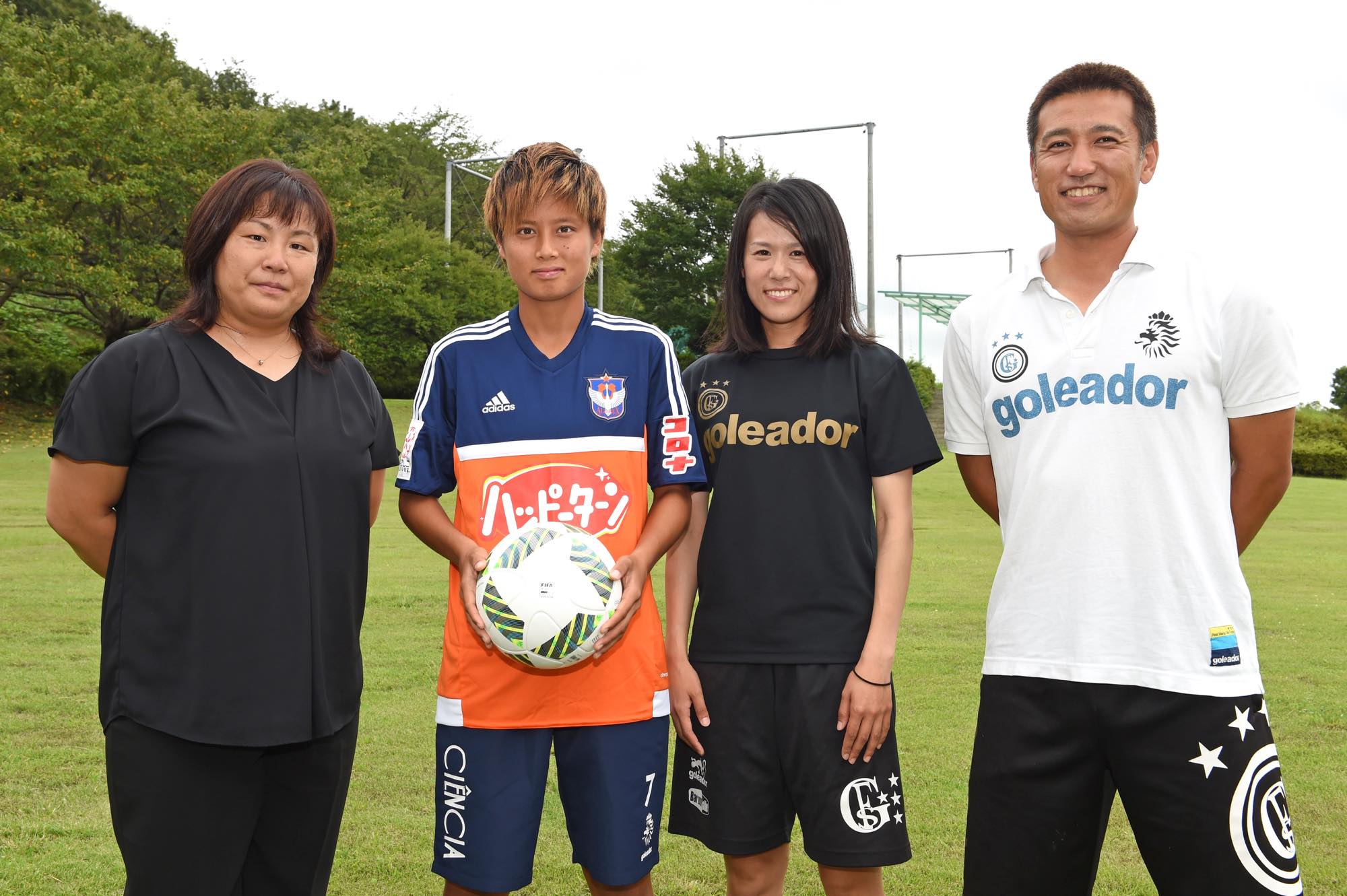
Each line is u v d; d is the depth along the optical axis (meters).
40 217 19.67
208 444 2.12
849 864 2.49
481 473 2.52
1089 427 2.29
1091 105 2.34
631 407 2.56
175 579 2.12
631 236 35.59
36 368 22.77
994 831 2.38
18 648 5.91
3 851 3.35
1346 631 7.28
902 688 5.53
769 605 2.55
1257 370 2.23
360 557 2.36
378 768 4.22
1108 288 2.34
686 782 2.66
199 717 2.10
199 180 20.72
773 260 2.64
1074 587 2.29
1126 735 2.24
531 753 2.47
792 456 2.60
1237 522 2.38
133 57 23.69
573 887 3.29
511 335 2.59
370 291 24.34
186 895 2.13
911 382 2.68
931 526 13.53
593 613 2.29
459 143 52.25
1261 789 2.15
